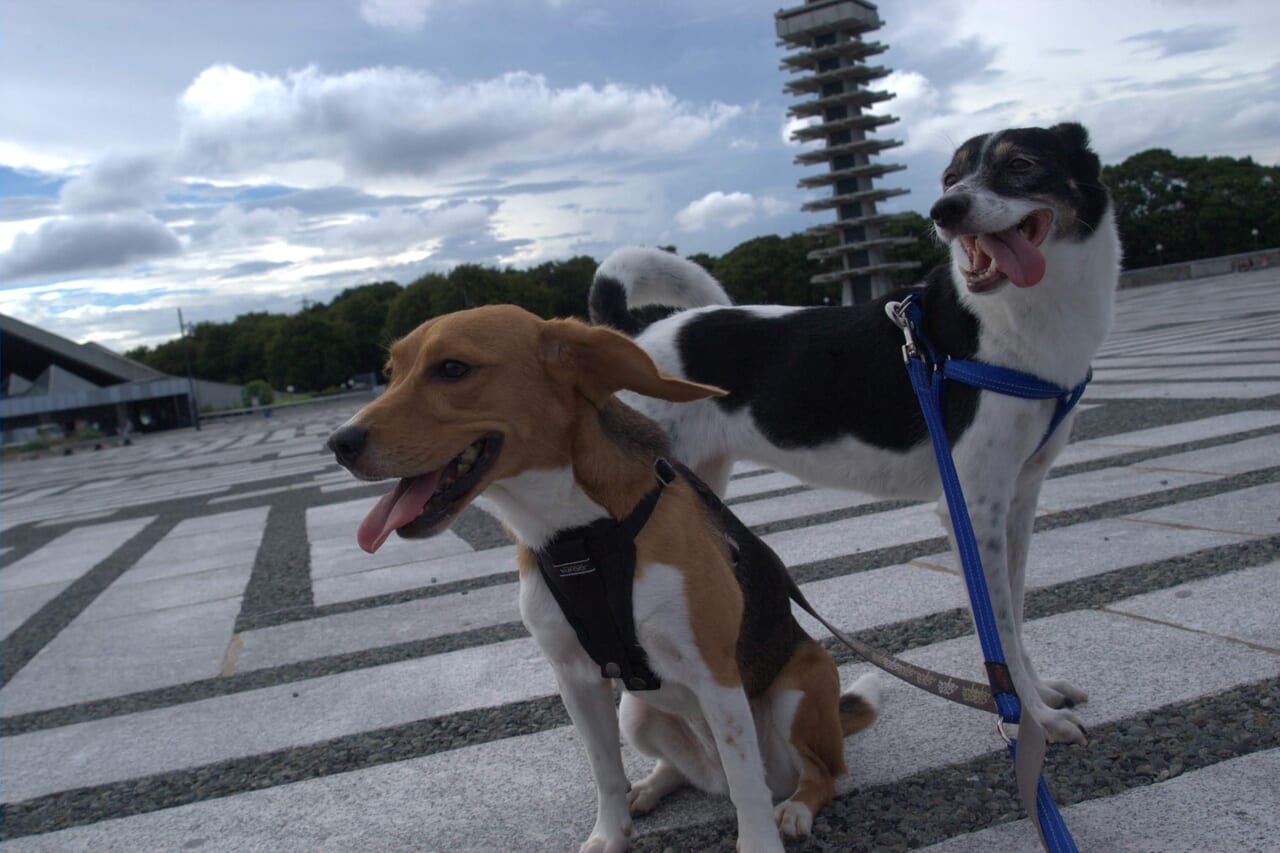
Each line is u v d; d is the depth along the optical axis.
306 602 2.19
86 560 3.25
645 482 0.88
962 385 1.15
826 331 1.31
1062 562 1.66
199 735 1.43
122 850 1.09
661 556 0.86
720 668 0.87
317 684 1.59
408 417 0.82
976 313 1.14
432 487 0.83
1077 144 1.13
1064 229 1.09
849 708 1.13
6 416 21.64
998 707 0.85
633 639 0.87
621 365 0.86
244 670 1.73
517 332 0.86
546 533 0.88
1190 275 19.91
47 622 2.34
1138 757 0.99
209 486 5.51
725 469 1.44
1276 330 5.21
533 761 1.18
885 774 1.04
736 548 0.99
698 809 1.02
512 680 1.48
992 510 1.13
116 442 17.98
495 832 1.03
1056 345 1.10
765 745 1.02
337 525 3.26
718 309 1.43
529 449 0.85
